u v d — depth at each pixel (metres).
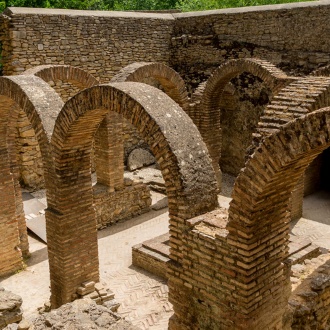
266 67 11.72
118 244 11.75
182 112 6.29
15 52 13.57
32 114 8.11
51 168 7.98
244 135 16.25
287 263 6.08
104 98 6.59
